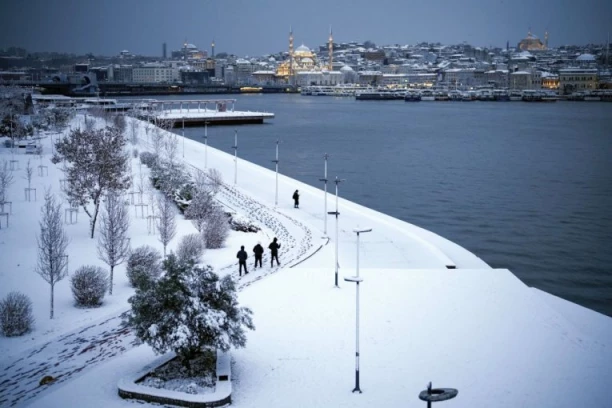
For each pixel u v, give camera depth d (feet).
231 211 312.71
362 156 649.20
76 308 187.11
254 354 147.95
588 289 256.32
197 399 124.77
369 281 200.95
